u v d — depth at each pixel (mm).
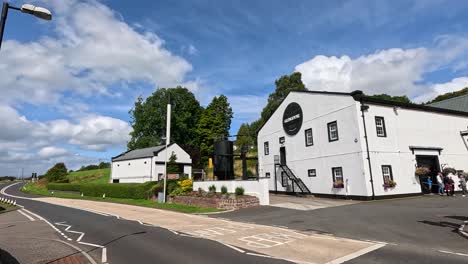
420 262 7355
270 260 8164
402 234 10516
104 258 9070
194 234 12594
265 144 36469
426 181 24734
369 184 22312
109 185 40312
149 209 24359
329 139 26312
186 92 64125
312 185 28219
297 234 11594
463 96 32969
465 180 24859
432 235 10117
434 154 25578
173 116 60219
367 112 23688
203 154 57688
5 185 86375
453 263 7168
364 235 10734
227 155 26797
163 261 8500
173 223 16094
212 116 65250
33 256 9430
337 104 25578
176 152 46406
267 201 22406
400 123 24766
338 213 16234
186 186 28031
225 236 11852
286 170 31922
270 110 59469
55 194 50000
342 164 24703
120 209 25172
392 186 22969
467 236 9672
